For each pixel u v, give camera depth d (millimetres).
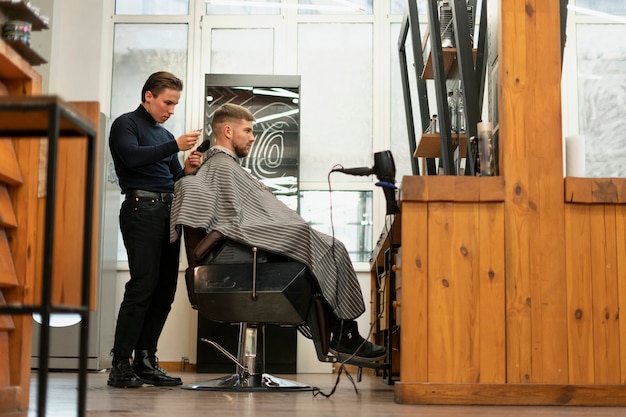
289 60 5805
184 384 3617
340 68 5832
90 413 2059
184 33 5836
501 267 2533
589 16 5766
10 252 2111
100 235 4992
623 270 2543
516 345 2504
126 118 3574
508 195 2551
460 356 2504
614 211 2561
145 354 3578
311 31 5863
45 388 1049
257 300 2975
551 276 2529
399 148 5754
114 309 5340
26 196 2135
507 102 2590
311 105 5801
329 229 5695
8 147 2096
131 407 2291
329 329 3088
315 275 2971
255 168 5469
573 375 2498
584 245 2549
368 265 5562
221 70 5812
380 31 5816
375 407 2357
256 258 2994
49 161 1072
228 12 5859
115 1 5844
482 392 2473
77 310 1140
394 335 4012
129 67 5785
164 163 3588
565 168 2902
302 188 5715
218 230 3031
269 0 5840
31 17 2223
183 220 3080
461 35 3148
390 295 3672
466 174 3488
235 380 3314
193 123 5734
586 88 5742
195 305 3168
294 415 2047
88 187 1209
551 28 2625
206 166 3289
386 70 5785
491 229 2547
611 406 2457
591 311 2525
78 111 1160
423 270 2529
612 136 5707
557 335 2510
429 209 2551
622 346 2516
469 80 3113
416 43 4469
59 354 4910
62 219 1970
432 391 2479
